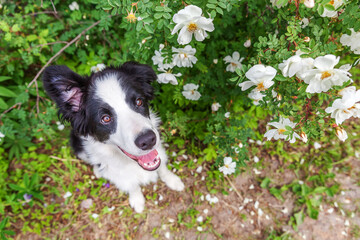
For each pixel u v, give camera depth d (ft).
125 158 1.78
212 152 2.24
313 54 1.10
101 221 2.12
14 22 2.02
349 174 2.27
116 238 2.06
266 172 2.32
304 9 1.16
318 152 2.36
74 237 2.06
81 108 1.51
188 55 1.48
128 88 1.45
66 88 1.41
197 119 2.32
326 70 1.03
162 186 2.25
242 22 2.00
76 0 2.30
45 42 2.13
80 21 2.32
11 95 2.17
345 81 1.03
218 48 2.07
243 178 2.30
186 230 2.09
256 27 1.82
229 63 1.91
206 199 2.18
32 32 2.28
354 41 1.20
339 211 2.13
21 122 2.25
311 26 1.28
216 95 2.08
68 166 2.27
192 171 2.31
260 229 2.10
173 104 2.36
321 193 2.20
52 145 2.43
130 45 1.81
